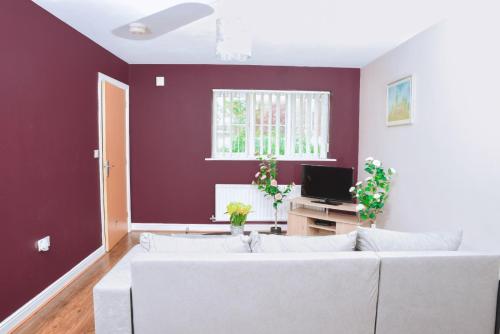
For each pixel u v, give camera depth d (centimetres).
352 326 181
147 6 263
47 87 273
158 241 185
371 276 178
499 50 226
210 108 473
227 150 479
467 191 258
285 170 480
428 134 310
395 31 323
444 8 268
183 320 170
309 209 447
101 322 166
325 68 477
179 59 441
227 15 281
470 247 255
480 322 188
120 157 435
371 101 442
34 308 255
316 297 176
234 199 475
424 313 185
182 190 480
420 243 196
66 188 304
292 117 477
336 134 485
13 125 233
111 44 371
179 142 475
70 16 286
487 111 238
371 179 337
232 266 169
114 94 412
